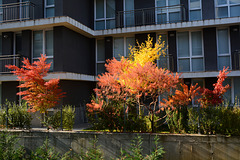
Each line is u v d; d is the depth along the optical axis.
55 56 11.16
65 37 11.35
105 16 14.39
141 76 6.50
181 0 13.11
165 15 13.34
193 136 6.03
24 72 7.33
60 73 10.61
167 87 6.34
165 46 13.12
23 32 11.77
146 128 6.76
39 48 11.73
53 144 6.93
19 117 7.62
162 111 7.62
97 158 5.76
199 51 12.75
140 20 13.69
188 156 6.04
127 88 6.77
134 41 13.84
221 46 12.45
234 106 6.33
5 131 6.80
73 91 11.98
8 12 12.24
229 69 12.20
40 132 7.09
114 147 6.48
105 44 13.98
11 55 11.41
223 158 5.85
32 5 11.70
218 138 5.89
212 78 12.25
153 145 6.23
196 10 12.91
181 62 12.93
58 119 7.29
